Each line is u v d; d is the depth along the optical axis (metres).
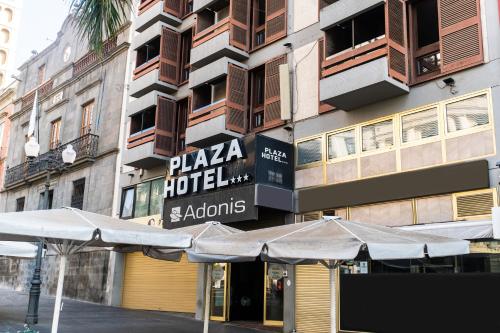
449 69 11.13
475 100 10.66
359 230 6.35
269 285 14.06
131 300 19.16
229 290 15.30
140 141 18.72
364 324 11.19
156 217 18.52
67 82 26.59
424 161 11.27
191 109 16.94
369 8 12.03
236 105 15.62
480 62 10.63
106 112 23.00
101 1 6.96
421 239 6.54
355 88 11.82
